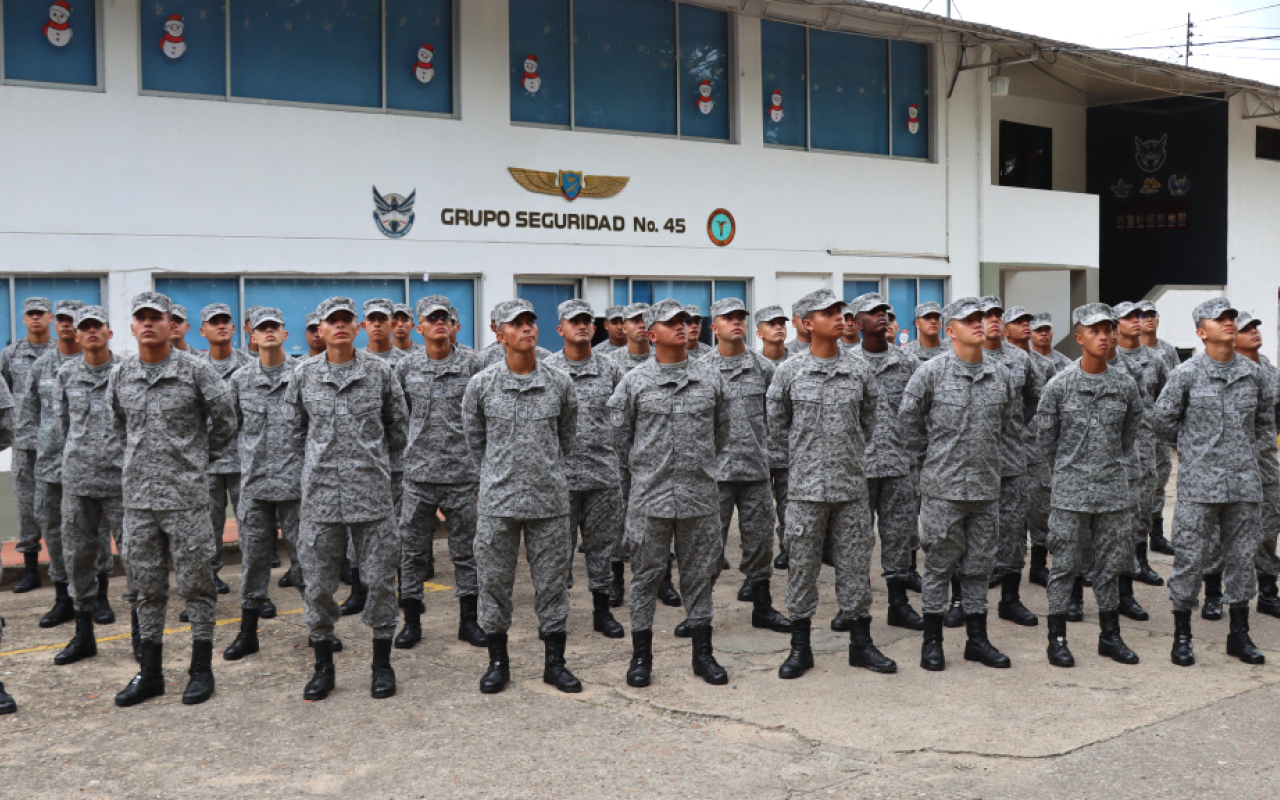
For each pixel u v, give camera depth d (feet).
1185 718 18.15
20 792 15.67
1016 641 22.95
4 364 27.61
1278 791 15.21
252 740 17.62
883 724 18.02
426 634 24.04
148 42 34.55
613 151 43.80
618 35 44.39
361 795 15.44
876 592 27.68
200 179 35.09
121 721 18.58
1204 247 65.92
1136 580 28.35
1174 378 21.80
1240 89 62.80
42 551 30.83
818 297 20.35
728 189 47.06
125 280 33.94
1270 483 24.50
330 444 19.39
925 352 29.37
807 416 20.39
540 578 19.98
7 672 21.38
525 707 19.04
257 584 22.65
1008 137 64.64
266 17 36.55
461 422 23.11
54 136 32.76
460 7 39.91
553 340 43.19
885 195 51.67
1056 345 59.98
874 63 51.85
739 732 17.74
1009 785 15.51
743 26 47.34
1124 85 62.34
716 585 28.37
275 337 23.17
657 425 19.86
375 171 38.27
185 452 19.47
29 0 32.68
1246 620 21.54
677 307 19.84
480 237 40.65
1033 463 27.45
